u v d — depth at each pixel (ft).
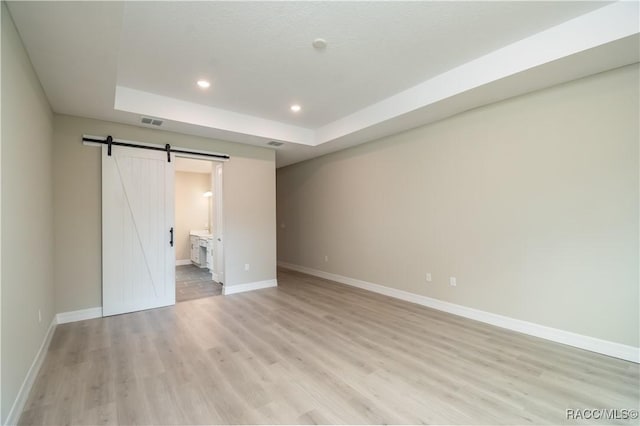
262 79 11.08
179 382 7.58
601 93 9.00
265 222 17.79
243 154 16.93
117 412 6.42
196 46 8.89
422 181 14.05
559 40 8.20
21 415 6.30
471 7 7.43
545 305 10.14
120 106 11.44
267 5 7.20
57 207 11.68
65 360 8.71
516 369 8.15
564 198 9.72
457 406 6.60
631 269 8.53
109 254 12.66
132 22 7.72
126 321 12.00
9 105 6.06
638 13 7.09
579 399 6.82
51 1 5.78
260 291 16.81
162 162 14.02
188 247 26.30
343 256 18.80
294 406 6.62
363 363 8.54
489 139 11.55
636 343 8.45
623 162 8.64
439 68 10.53
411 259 14.62
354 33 8.41
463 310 12.48
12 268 6.14
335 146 17.72
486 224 11.69
